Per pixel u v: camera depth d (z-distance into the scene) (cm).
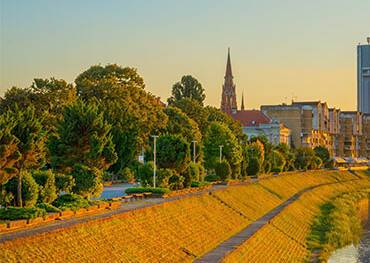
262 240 7525
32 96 10494
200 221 7519
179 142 9769
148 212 6506
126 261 5122
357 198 16975
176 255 5894
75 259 4591
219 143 13550
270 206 11319
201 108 16975
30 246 4303
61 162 7631
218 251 6344
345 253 8481
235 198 10100
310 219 11125
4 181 5575
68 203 6019
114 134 11106
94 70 13138
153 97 13550
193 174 10438
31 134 5847
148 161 9631
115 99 12075
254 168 14925
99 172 7100
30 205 5825
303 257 7669
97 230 5244
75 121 7594
